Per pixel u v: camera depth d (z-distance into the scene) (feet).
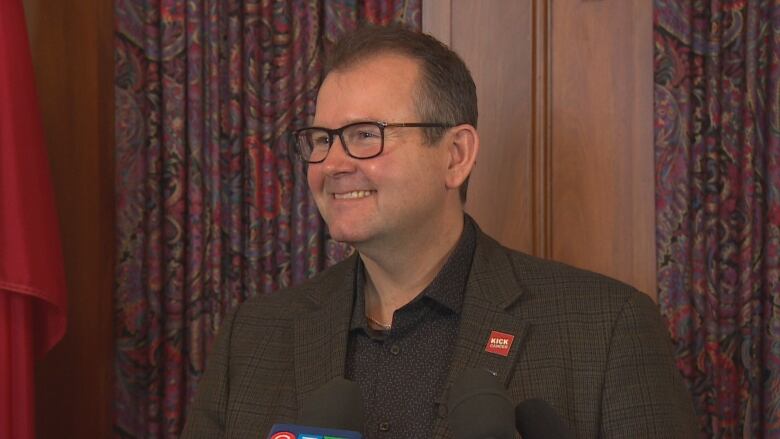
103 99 7.71
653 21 7.55
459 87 4.46
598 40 7.65
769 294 7.25
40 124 6.73
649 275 7.55
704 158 7.52
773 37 7.25
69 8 7.64
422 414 4.27
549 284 4.66
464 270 4.64
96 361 7.65
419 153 4.25
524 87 7.75
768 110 7.30
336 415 3.36
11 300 6.60
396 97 4.22
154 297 7.78
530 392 4.25
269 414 4.62
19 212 6.43
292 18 7.91
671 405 4.18
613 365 4.28
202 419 4.88
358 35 4.47
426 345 4.48
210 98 7.84
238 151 7.87
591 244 7.64
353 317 4.66
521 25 7.77
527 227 7.72
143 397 7.80
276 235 7.91
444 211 4.55
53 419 7.65
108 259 7.75
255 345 4.96
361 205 4.22
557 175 7.70
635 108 7.58
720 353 7.44
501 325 4.43
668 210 7.48
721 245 7.48
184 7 7.86
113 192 7.82
